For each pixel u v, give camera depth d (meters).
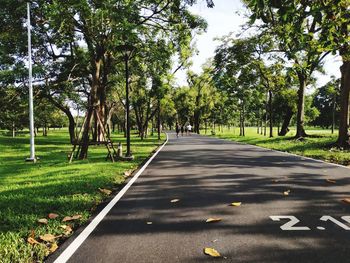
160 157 18.50
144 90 40.94
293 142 29.39
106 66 27.20
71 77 34.22
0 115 44.56
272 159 16.92
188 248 4.92
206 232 5.61
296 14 8.14
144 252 4.80
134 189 9.41
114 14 15.34
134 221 6.30
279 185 9.70
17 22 24.08
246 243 5.09
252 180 10.61
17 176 12.09
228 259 4.51
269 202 7.63
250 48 34.41
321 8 7.89
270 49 33.34
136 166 14.77
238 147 26.53
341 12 8.66
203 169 13.31
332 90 47.62
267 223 6.06
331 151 20.42
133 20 16.78
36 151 25.16
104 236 5.48
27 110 38.69
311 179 10.69
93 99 18.23
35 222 6.28
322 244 5.01
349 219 6.25
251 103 55.94
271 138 36.53
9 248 4.93
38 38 28.80
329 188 9.21
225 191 8.93
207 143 32.88
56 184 9.99
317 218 6.34
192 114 83.50
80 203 7.64
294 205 7.33
